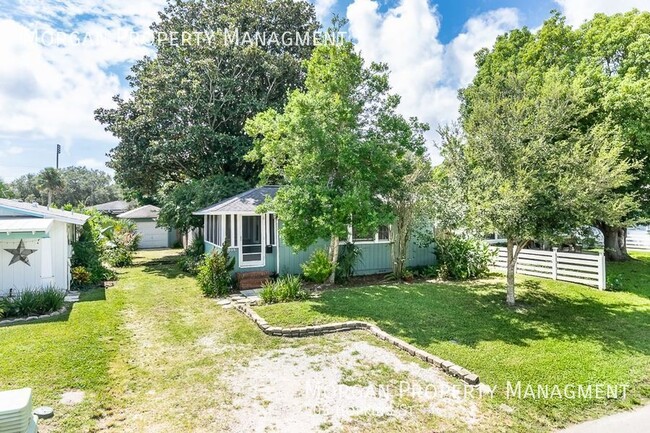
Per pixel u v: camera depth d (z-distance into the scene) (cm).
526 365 601
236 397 492
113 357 623
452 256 1311
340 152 1063
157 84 1839
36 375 538
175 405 471
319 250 1257
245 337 735
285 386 525
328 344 698
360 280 1278
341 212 995
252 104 1827
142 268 1719
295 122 1054
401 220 1283
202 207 1736
